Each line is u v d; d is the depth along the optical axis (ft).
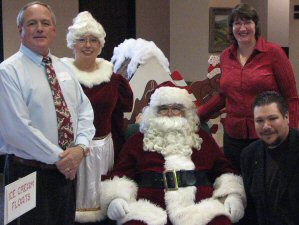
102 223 9.99
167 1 21.36
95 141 9.53
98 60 9.94
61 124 7.39
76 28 9.40
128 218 8.96
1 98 7.09
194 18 19.24
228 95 9.83
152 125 9.87
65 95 7.59
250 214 9.59
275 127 7.76
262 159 8.16
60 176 7.51
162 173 9.48
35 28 7.21
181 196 9.21
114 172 9.78
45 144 7.08
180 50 19.99
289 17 21.63
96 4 20.59
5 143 7.42
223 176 9.62
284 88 9.57
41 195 7.38
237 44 9.82
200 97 12.51
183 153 9.67
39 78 7.30
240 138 9.76
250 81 9.45
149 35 21.35
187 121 9.96
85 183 9.45
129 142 9.99
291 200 7.80
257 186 8.15
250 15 9.37
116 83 9.86
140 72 11.63
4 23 18.34
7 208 6.12
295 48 22.49
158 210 9.09
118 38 21.12
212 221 8.93
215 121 12.72
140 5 21.09
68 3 19.27
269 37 19.52
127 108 10.23
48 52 7.54
